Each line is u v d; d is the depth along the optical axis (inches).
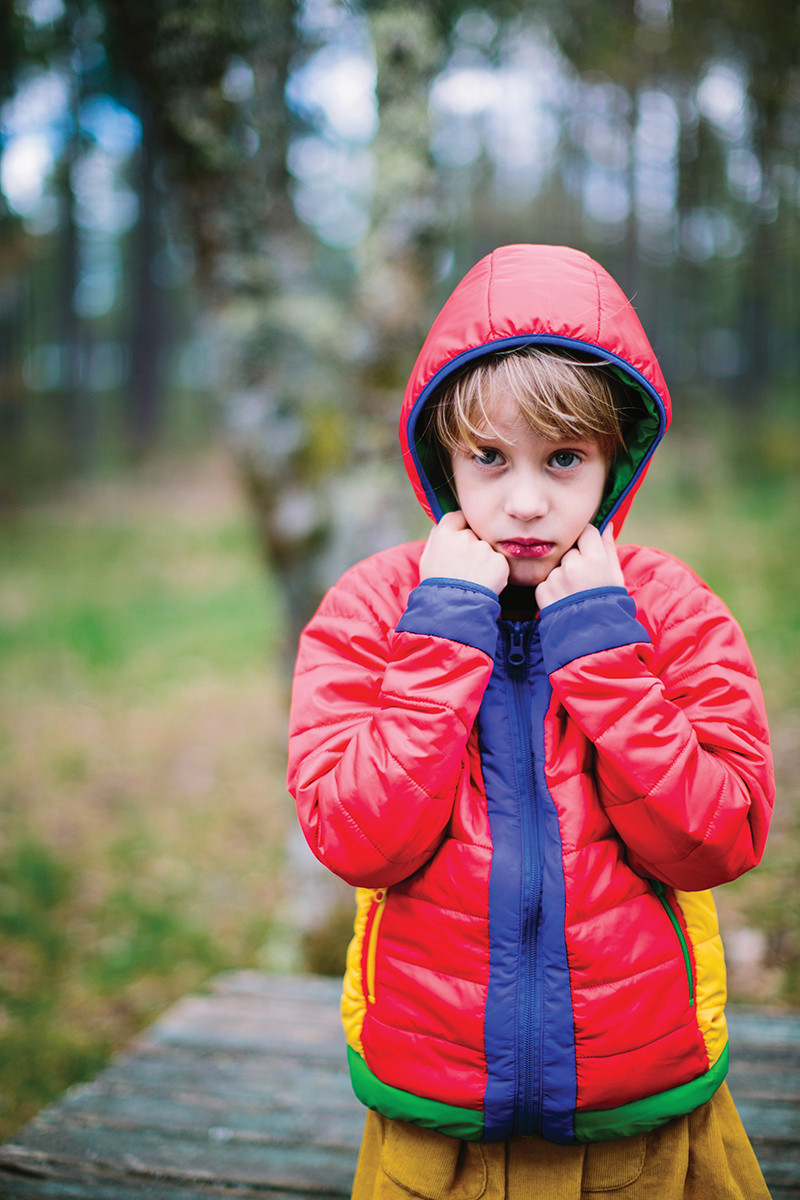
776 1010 91.2
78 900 190.9
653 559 48.8
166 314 875.4
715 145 250.7
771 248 270.4
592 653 41.3
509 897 41.0
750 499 473.7
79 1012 154.6
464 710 41.1
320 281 145.0
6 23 153.3
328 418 138.9
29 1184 68.7
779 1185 63.7
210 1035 92.1
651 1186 43.6
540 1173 43.6
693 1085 43.0
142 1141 73.9
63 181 566.6
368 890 46.1
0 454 658.8
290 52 130.8
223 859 207.6
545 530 43.1
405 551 51.5
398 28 125.6
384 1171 44.6
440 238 137.3
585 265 45.9
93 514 586.6
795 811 181.9
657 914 43.0
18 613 407.5
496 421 42.0
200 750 269.1
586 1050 40.5
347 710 45.7
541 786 42.6
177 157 129.8
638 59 219.8
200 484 671.8
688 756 40.4
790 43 195.5
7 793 241.3
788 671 257.0
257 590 430.3
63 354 707.4
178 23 117.6
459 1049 41.3
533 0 170.4
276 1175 69.2
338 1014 96.7
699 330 557.6
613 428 43.9
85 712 301.0
